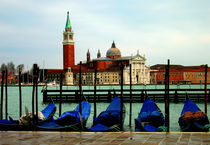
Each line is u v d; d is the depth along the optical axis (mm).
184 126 29844
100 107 63375
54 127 27984
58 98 76125
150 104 33562
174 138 16938
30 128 28953
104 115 31203
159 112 31516
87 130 27766
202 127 28344
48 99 76562
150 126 28797
